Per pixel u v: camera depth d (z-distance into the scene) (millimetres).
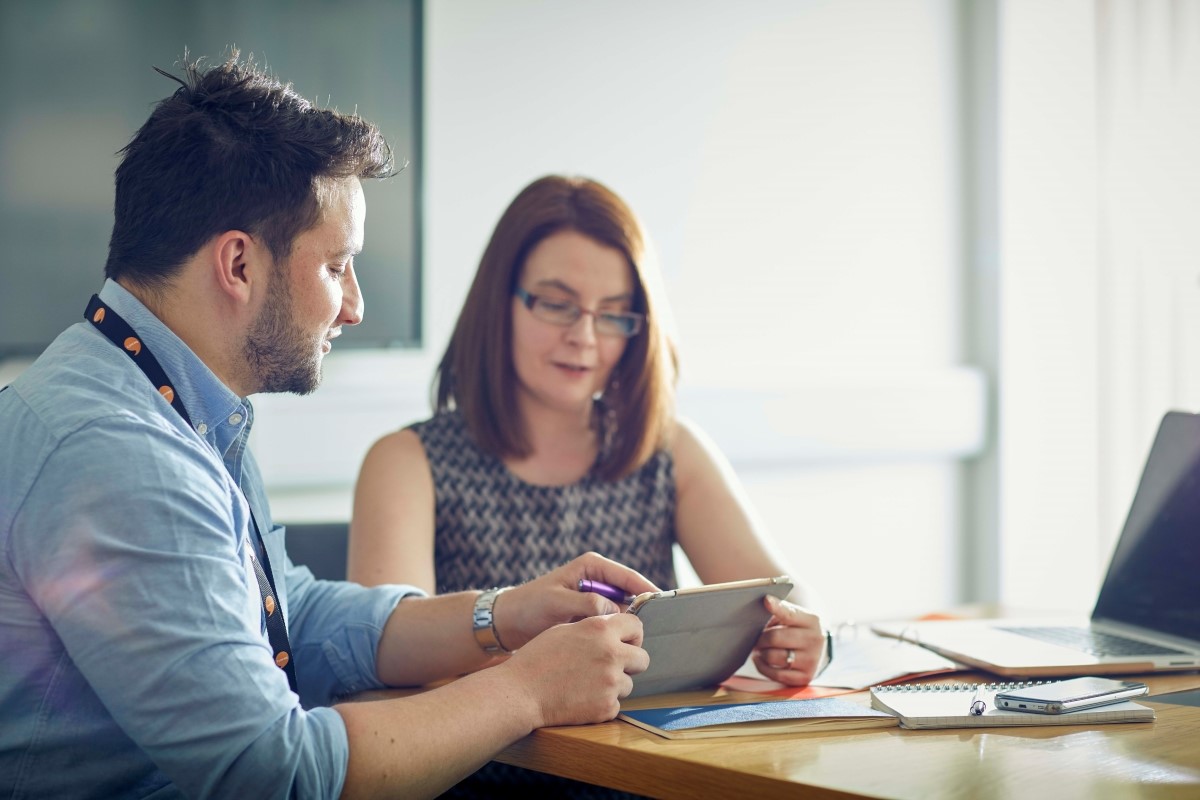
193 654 940
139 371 1072
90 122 2498
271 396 2734
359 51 2805
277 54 2689
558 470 1743
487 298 1727
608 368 1742
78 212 2498
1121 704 1137
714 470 1789
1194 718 1119
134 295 1102
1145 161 3939
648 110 3336
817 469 3734
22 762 986
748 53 3518
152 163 1094
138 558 941
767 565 1668
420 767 1013
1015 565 4008
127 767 1022
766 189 3568
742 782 930
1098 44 4008
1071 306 4051
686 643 1198
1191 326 3883
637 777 1000
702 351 3459
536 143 3148
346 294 1214
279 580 1313
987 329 4000
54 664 981
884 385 3756
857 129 3758
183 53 2588
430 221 2961
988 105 3941
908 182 3875
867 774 920
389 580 1558
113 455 964
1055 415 4051
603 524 1732
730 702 1192
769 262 3582
